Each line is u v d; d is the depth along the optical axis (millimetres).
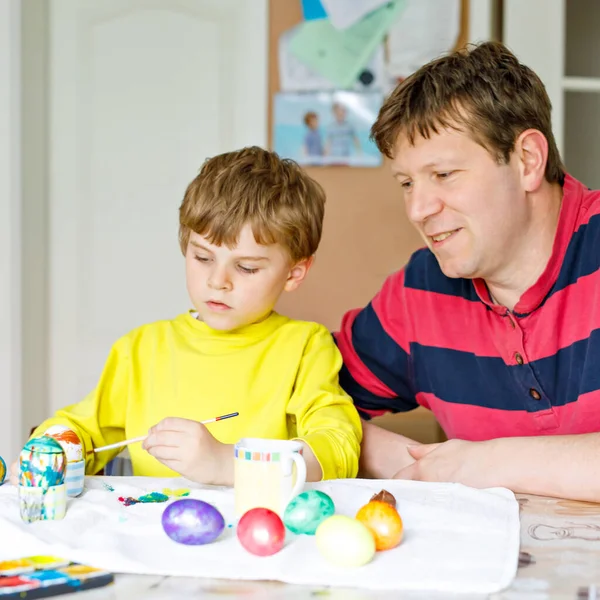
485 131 1097
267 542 724
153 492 947
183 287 2631
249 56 2570
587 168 2496
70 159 2617
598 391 1153
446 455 1070
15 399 2426
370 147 2543
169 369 1317
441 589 648
